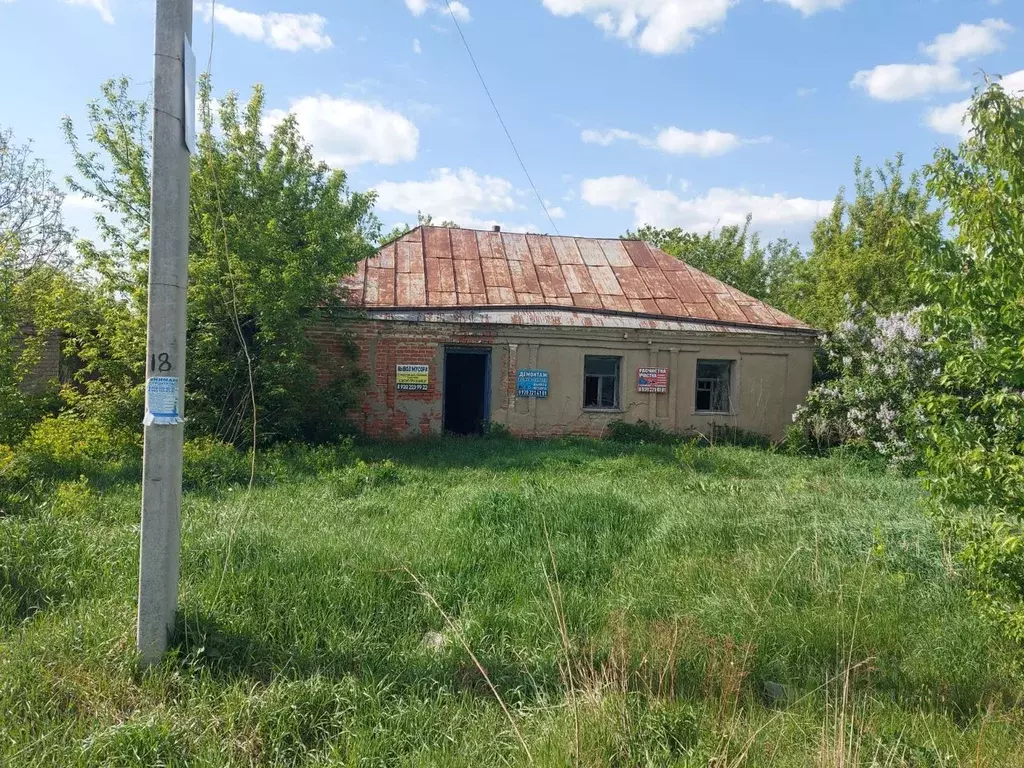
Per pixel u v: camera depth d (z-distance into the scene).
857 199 19.92
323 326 13.92
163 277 3.80
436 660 4.03
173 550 3.86
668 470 10.68
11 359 9.63
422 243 17.55
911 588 5.41
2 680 3.47
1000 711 3.87
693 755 3.13
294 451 11.40
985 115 3.57
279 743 3.20
